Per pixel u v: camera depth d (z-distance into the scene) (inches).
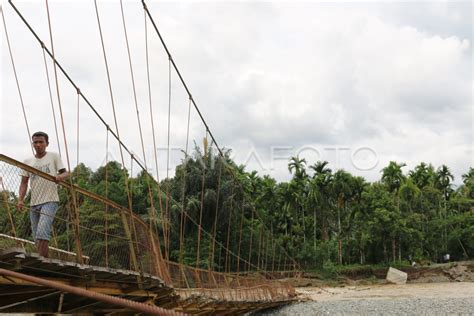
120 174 2065.7
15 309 382.3
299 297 1768.0
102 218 453.1
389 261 3393.2
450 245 3646.7
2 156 302.0
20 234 402.6
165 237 546.9
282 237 3302.2
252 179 3484.3
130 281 441.1
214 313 833.5
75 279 376.2
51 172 366.3
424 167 3996.1
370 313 1385.3
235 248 2289.6
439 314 1328.7
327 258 3307.1
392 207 3489.2
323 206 3432.6
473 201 3917.3
